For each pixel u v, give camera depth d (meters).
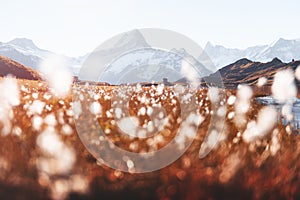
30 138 4.84
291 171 4.64
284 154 5.01
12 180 3.47
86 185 3.52
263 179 4.21
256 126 5.18
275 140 4.80
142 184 3.83
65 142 4.78
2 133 4.81
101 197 3.66
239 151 4.64
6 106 6.34
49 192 3.33
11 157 3.94
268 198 3.98
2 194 3.33
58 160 3.51
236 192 3.83
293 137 6.72
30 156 4.09
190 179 3.79
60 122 5.70
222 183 3.86
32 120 6.02
